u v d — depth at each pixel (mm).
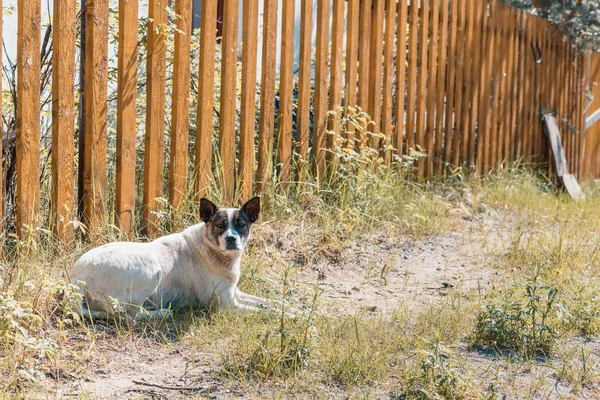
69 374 4953
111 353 5199
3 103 6512
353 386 4969
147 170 6355
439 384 4895
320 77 7285
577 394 5016
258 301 5812
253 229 6578
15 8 7051
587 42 10469
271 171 6938
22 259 5668
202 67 6539
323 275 6391
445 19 8297
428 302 6012
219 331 5461
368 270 6473
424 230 7383
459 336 5527
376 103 7766
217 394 4875
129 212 6289
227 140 6723
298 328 5293
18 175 5867
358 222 7066
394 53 8320
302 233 6715
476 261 6832
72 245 6043
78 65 6797
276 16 6934
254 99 6855
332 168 7312
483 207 8219
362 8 7602
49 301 5406
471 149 8773
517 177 9023
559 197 9055
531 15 9484
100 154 6129
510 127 9312
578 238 7430
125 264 5492
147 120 6340
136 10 6207
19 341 4883
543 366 5258
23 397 4664
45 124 6727
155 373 5047
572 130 10477
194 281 5723
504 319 5445
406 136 8109
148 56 6305
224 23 6633
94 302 5477
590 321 5660
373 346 5285
